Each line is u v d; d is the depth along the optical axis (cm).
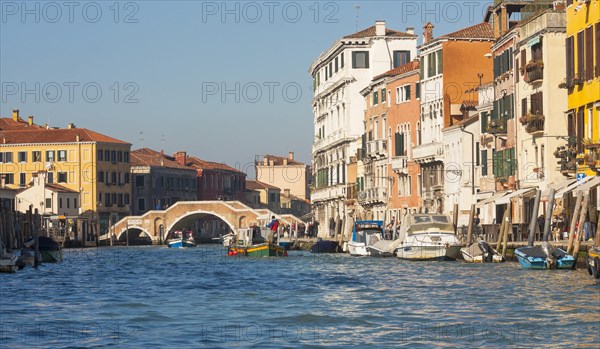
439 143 9094
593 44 5694
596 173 5719
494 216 7712
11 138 15438
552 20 6756
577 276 4931
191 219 14862
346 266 6831
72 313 4178
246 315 4028
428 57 9394
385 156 10700
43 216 13350
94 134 15412
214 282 5759
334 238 10431
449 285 4862
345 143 12244
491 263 6172
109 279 6181
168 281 5925
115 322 3862
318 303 4388
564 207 6131
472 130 8375
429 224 7006
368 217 11475
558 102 6756
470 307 4012
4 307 4425
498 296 4297
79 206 15088
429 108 9400
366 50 11994
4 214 9100
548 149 6756
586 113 5884
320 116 13562
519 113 7300
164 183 16862
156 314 4112
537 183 6881
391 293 4669
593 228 5709
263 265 7456
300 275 6122
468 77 9044
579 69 5891
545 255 5369
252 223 13988
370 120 11256
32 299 4784
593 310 3784
